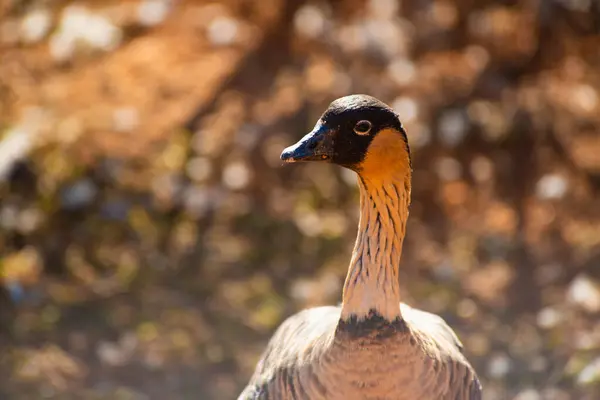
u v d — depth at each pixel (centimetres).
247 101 1366
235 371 988
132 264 1154
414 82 1393
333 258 1191
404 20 1503
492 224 1261
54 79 1425
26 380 962
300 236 1210
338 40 1437
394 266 602
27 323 1048
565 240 1230
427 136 1320
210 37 1461
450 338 690
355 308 597
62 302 1089
